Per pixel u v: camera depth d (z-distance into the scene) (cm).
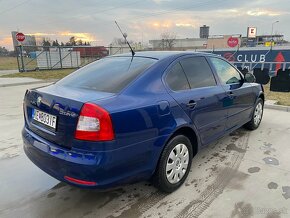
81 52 2711
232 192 297
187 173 318
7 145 443
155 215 260
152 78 280
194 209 268
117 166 234
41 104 265
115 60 339
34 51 2139
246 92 440
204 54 368
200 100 319
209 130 348
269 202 278
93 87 278
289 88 870
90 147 221
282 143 445
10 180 328
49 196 294
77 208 272
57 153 237
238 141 453
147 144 255
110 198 289
